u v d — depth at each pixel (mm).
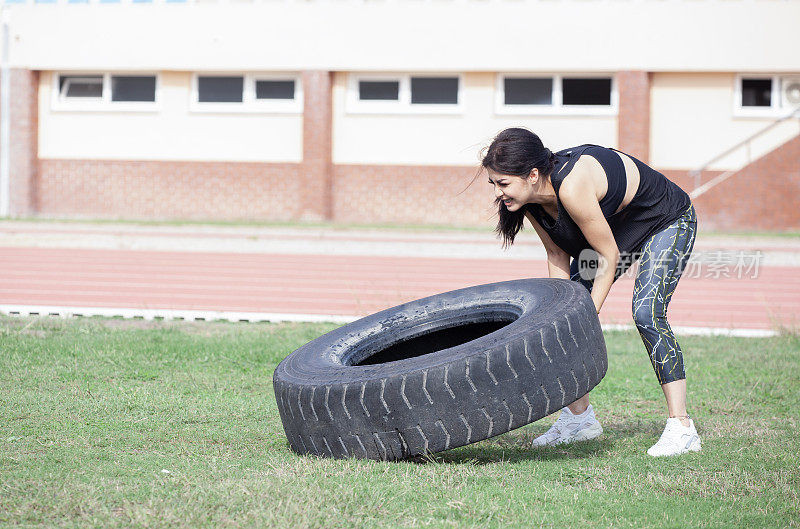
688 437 3750
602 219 3635
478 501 2939
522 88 16984
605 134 16750
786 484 3203
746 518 2807
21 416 4160
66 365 5469
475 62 16656
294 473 3205
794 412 4688
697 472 3385
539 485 3170
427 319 4238
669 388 3803
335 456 3480
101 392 4742
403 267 12180
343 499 2873
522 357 3332
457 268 12086
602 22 16312
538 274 11422
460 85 17031
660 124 16719
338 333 4203
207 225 15531
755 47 16062
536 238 14141
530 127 16922
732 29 16094
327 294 9844
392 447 3383
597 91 16812
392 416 3350
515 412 3328
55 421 4070
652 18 16219
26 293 9625
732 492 3127
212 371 5527
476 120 17047
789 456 3633
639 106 16344
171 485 3020
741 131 16547
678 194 3926
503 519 2779
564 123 16844
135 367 5531
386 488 3020
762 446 3844
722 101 16562
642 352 6586
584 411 4086
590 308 3594
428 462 3443
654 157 16781
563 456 3746
